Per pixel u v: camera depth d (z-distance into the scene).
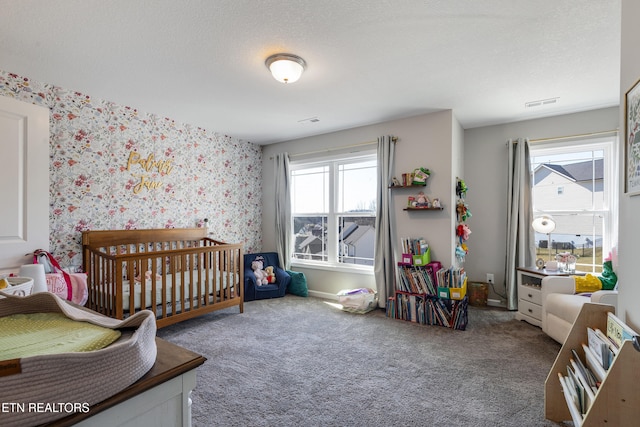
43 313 0.95
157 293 2.91
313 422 1.67
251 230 4.89
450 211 3.42
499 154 3.92
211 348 2.60
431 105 3.30
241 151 4.74
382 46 2.16
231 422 1.66
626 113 1.45
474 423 1.66
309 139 4.57
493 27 1.94
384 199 3.75
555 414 1.68
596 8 1.76
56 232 2.79
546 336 2.89
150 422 0.73
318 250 4.61
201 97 3.07
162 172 3.66
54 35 2.00
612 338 1.46
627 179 1.44
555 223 3.49
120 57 2.29
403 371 2.22
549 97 3.07
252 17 1.84
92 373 0.61
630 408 1.24
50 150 2.75
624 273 1.48
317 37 2.05
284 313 3.60
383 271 3.74
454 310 3.11
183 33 2.00
